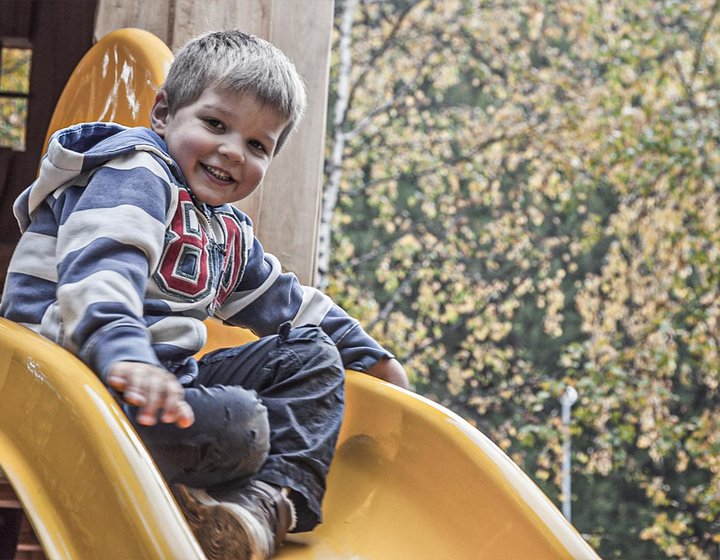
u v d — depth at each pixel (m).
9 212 2.60
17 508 1.97
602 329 8.00
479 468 1.34
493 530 1.29
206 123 1.31
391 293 9.58
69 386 1.06
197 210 1.31
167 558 0.93
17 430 1.11
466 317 9.38
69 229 1.16
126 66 1.92
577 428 7.79
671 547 8.11
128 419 1.15
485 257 9.02
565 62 8.43
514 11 8.59
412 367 8.14
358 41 8.83
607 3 8.37
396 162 8.45
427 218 8.96
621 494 10.32
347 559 1.32
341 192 8.44
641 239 8.37
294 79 1.38
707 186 7.59
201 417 1.17
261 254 1.53
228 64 1.32
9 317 1.23
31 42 2.72
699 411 9.78
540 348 10.36
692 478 10.27
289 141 2.15
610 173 7.76
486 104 10.09
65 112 2.04
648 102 7.84
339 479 1.48
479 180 8.25
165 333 1.22
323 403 1.31
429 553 1.34
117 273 1.11
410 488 1.41
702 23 8.31
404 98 9.33
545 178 8.11
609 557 10.19
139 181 1.21
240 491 1.20
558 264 10.27
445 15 8.72
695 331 7.68
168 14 2.14
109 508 0.98
